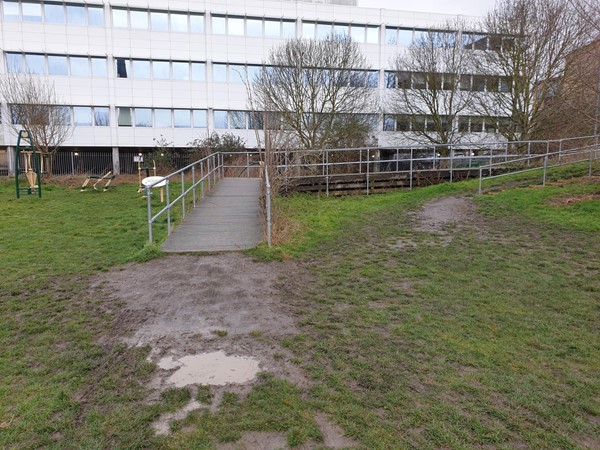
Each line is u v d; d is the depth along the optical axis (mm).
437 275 6617
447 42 27516
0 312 5234
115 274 6777
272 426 3086
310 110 24641
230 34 34844
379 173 15516
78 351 4238
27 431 3021
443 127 27484
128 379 3729
